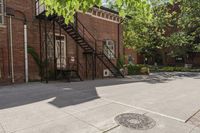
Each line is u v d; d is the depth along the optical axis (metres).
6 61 11.27
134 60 29.48
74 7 3.14
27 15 12.27
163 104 6.65
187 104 6.72
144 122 4.86
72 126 4.60
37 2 12.67
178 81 13.46
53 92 8.53
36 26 12.77
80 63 15.17
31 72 12.44
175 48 26.02
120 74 16.75
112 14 17.62
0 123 4.77
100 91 8.91
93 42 16.06
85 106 6.25
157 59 30.70
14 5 11.65
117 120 4.97
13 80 11.54
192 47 25.33
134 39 24.75
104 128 4.49
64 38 14.27
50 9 3.48
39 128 4.47
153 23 22.67
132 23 22.95
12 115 5.34
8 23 11.37
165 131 4.36
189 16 23.12
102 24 17.03
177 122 4.92
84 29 15.27
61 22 12.63
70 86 10.34
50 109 5.90
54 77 13.41
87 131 4.33
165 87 10.52
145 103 6.75
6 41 11.27
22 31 12.02
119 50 18.75
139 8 3.29
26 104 6.46
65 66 14.27
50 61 13.50
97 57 16.09
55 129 4.42
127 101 6.99
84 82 12.24
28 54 12.30
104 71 16.83
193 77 16.45
